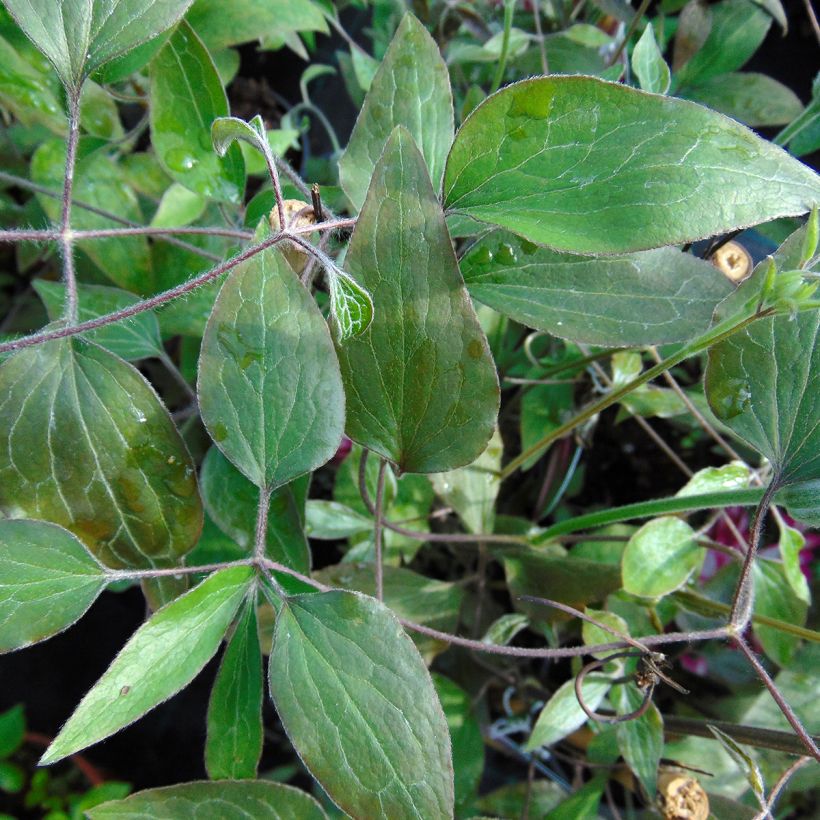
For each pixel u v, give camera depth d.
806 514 0.19
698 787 0.24
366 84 0.34
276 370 0.17
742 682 0.30
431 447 0.18
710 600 0.26
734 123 0.15
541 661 0.35
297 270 0.19
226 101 0.22
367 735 0.16
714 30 0.31
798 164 0.15
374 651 0.16
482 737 0.29
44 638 0.17
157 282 0.28
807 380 0.18
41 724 0.37
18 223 0.33
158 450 0.19
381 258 0.16
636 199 0.15
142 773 0.37
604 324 0.19
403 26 0.21
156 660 0.16
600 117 0.15
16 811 0.35
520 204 0.16
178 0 0.18
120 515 0.19
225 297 0.16
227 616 0.17
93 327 0.17
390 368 0.17
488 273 0.20
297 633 0.17
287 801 0.18
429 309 0.16
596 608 0.27
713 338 0.17
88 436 0.18
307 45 0.41
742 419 0.19
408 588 0.27
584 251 0.15
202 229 0.20
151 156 0.29
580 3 0.34
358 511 0.29
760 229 0.29
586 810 0.25
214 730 0.19
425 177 0.16
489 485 0.28
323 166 0.38
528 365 0.32
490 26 0.35
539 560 0.27
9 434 0.18
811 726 0.29
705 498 0.21
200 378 0.17
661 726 0.24
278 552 0.21
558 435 0.25
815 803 0.32
